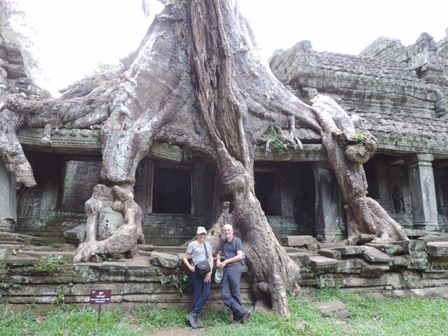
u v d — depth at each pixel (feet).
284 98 31.58
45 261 19.16
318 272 23.20
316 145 31.17
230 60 27.94
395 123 38.04
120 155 25.35
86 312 17.93
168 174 49.32
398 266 24.93
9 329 15.67
